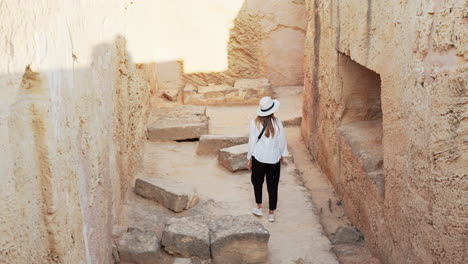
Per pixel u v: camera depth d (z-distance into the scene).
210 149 7.96
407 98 4.12
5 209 2.55
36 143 3.00
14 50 2.73
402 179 4.30
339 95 6.48
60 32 3.36
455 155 3.36
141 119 8.01
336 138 6.57
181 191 6.11
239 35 11.03
